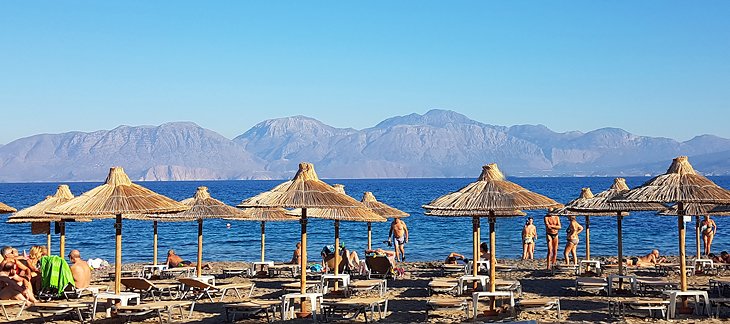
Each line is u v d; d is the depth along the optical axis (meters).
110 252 35.97
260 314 14.80
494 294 13.76
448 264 23.14
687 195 13.12
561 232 44.75
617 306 14.46
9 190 166.88
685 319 13.31
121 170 14.15
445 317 14.18
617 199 13.72
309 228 50.66
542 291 17.84
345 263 21.89
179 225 55.09
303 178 14.37
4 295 15.03
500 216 18.22
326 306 13.95
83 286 16.66
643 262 23.91
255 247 37.81
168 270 21.58
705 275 21.30
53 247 37.91
